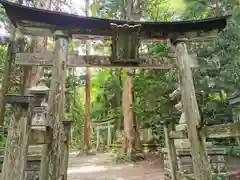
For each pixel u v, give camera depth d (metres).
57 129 2.69
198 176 2.65
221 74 6.15
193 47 6.49
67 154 3.28
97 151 13.54
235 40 6.18
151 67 3.29
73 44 8.64
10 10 2.79
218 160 3.87
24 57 2.99
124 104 9.38
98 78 13.35
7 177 1.61
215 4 7.46
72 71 12.27
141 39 3.32
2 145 5.52
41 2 6.27
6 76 3.94
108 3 9.38
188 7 7.37
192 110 2.95
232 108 6.34
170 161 3.75
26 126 1.71
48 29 3.03
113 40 3.06
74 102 13.08
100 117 14.72
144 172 6.29
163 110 6.70
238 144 6.95
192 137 2.81
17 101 1.71
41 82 4.16
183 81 3.10
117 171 6.59
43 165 2.59
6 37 4.21
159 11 8.81
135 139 9.20
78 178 5.62
